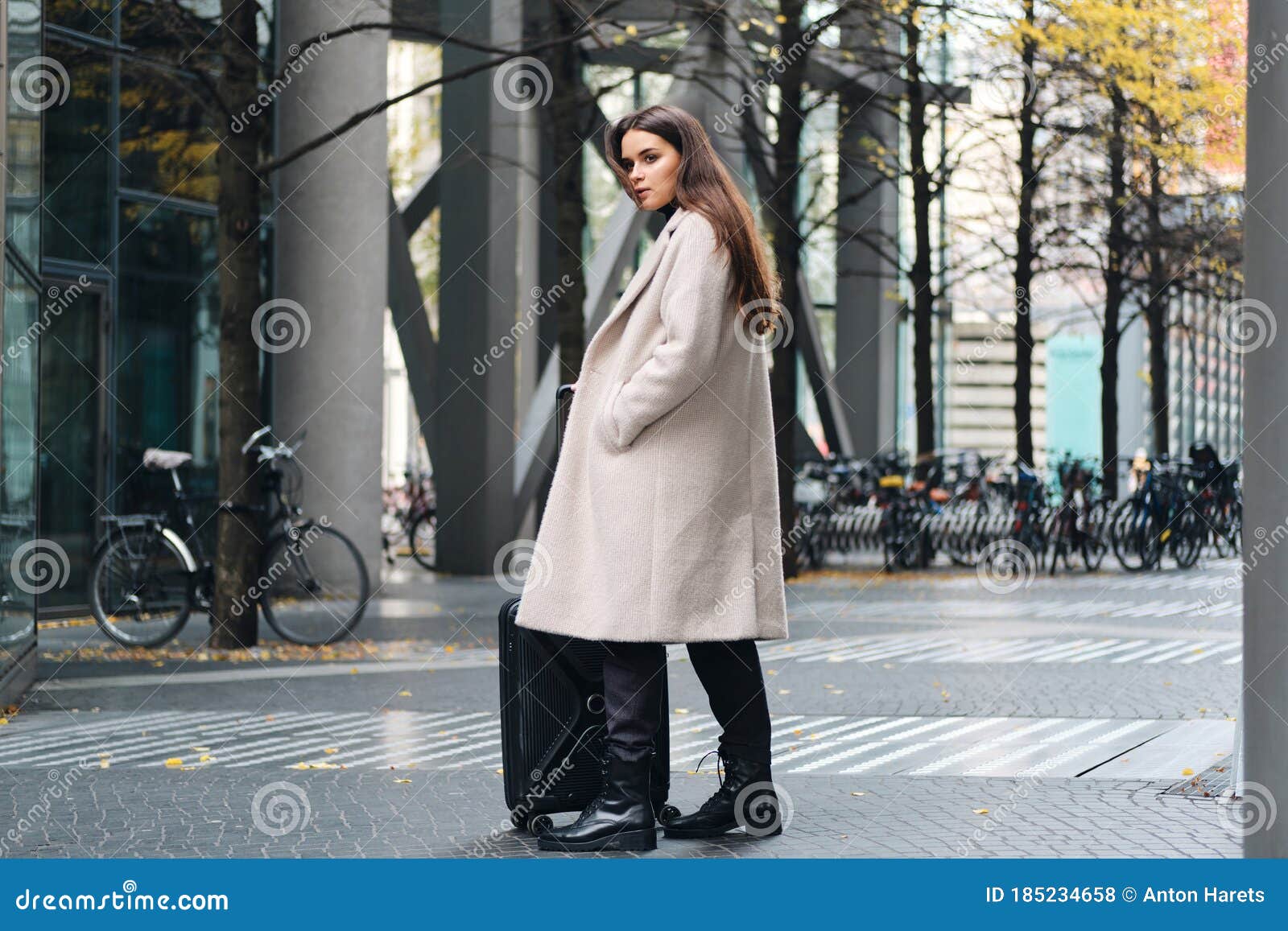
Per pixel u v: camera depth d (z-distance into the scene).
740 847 6.83
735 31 26.34
